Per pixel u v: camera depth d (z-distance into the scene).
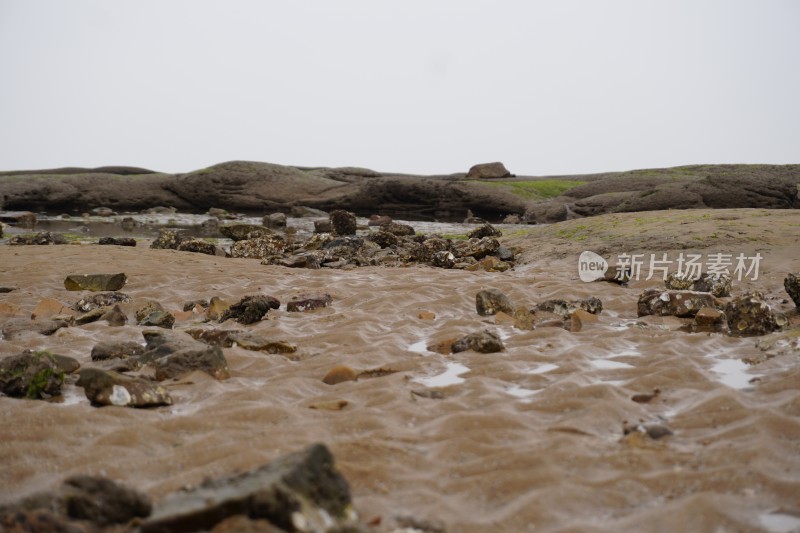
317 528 3.27
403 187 53.47
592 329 9.13
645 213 20.42
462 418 5.49
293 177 59.78
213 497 3.35
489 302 10.11
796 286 10.19
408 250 18.67
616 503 4.08
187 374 6.86
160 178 60.97
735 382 6.52
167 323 9.65
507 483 4.32
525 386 6.63
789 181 40.44
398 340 8.47
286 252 20.56
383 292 11.49
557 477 4.36
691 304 9.82
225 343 8.10
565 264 15.56
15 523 3.29
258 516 3.24
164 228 35.97
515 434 5.21
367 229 34.34
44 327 9.11
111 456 4.87
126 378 6.12
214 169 60.00
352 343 8.37
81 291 12.27
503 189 53.19
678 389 6.32
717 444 4.89
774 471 4.38
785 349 7.48
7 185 57.69
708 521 3.79
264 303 9.90
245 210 57.34
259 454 4.75
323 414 5.73
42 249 16.95
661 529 3.75
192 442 5.06
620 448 4.88
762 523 3.81
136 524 3.63
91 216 48.19
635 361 7.39
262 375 7.11
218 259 16.42
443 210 52.84
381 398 6.11
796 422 5.14
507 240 20.50
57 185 57.91
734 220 17.52
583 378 6.56
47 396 6.49
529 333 8.61
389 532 3.59
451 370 7.24
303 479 3.44
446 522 3.85
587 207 43.66
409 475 4.47
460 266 16.19
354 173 68.44
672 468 4.51
